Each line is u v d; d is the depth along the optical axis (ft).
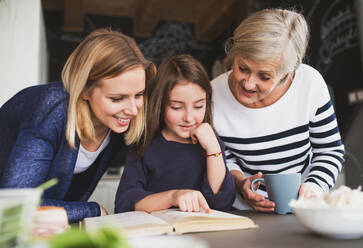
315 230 1.92
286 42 3.16
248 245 1.79
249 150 4.22
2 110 3.37
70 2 12.21
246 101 3.60
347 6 8.35
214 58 15.19
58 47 13.51
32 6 7.52
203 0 13.55
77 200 3.93
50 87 3.20
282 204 3.08
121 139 3.82
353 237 1.87
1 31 7.29
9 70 7.27
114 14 14.42
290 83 3.99
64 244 0.86
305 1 9.97
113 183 10.19
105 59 2.80
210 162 3.60
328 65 9.18
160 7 12.71
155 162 3.89
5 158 3.18
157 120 3.70
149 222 2.16
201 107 3.67
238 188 3.82
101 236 0.87
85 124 3.14
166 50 14.82
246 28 3.22
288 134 4.08
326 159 3.85
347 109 8.47
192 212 2.64
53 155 3.10
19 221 1.25
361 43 7.87
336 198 2.00
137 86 2.86
